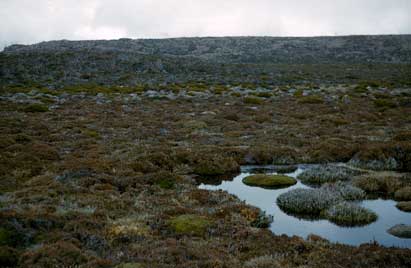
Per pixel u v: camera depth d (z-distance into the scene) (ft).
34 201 48.37
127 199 51.06
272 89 209.26
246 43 539.70
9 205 45.75
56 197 50.39
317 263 33.58
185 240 38.52
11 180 58.54
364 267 32.76
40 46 442.50
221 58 455.63
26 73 248.32
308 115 128.57
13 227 37.60
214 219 44.80
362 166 72.79
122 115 128.98
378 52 445.37
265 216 47.88
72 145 84.94
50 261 31.55
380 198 56.90
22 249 35.09
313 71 308.19
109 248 36.17
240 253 36.37
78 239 37.58
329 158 78.89
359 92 186.29
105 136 96.17
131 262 32.58
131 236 39.01
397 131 100.22
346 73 293.84
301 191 56.24
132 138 94.02
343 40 515.91
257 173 72.08
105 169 63.98
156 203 50.55
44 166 66.33
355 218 48.01
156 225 42.45
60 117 122.62
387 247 37.73
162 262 32.99
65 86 218.79
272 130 105.19
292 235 43.70
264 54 472.03
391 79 250.78
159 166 70.74
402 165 71.87
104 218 44.04
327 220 48.75
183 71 282.36
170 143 88.48
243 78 261.85
